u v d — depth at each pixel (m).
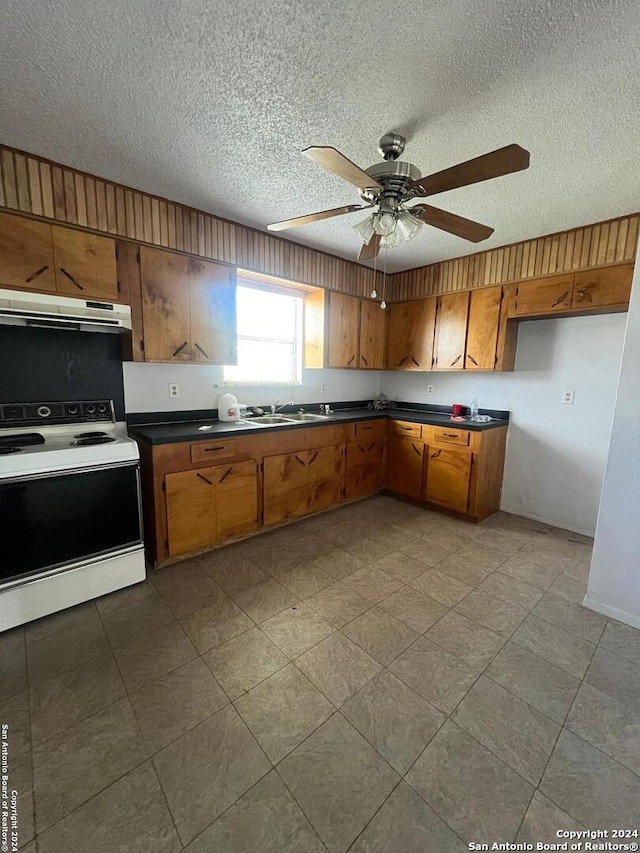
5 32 1.20
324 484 3.38
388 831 1.07
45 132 1.73
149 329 2.43
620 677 1.63
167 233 2.44
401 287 4.02
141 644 1.77
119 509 2.16
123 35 1.22
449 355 3.62
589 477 3.07
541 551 2.78
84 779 1.19
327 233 2.94
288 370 3.73
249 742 1.32
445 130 1.67
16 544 1.84
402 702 1.49
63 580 1.99
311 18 1.15
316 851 1.02
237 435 2.69
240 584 2.29
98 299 2.20
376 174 1.61
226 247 2.73
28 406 2.24
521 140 1.71
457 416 3.66
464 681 1.59
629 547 1.95
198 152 1.88
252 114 1.60
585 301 2.73
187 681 1.57
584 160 1.85
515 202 2.31
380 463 3.91
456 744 1.32
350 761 1.26
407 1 1.08
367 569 2.48
